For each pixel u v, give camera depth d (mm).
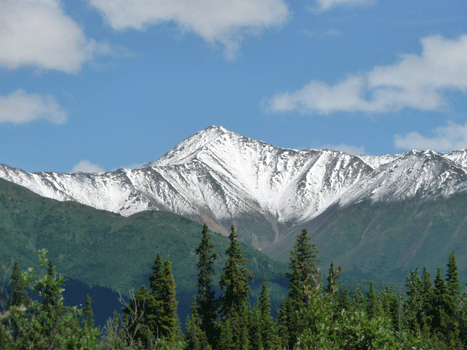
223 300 83562
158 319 71000
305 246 82250
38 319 25609
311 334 31688
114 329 28859
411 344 32250
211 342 84250
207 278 85562
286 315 87750
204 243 86062
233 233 83812
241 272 82938
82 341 26422
